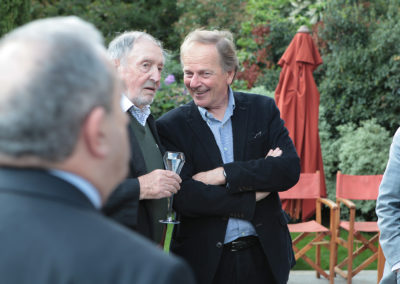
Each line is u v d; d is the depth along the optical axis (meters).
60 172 0.74
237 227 2.27
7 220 0.69
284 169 2.28
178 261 0.69
